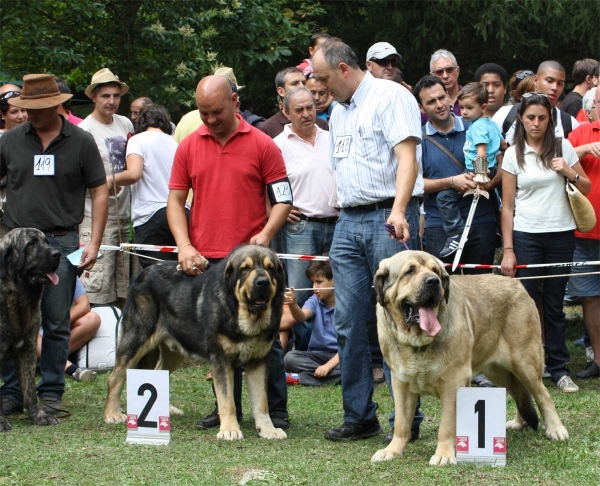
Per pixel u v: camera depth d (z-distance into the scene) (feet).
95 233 22.33
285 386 20.63
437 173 25.53
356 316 18.74
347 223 18.71
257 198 20.52
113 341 27.71
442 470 15.97
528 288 24.91
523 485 15.10
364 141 18.20
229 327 18.97
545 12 50.49
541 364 19.11
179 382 26.17
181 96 43.83
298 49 50.31
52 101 21.39
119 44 44.70
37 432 19.80
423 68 53.42
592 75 33.19
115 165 29.43
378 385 25.34
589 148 25.48
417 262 16.30
